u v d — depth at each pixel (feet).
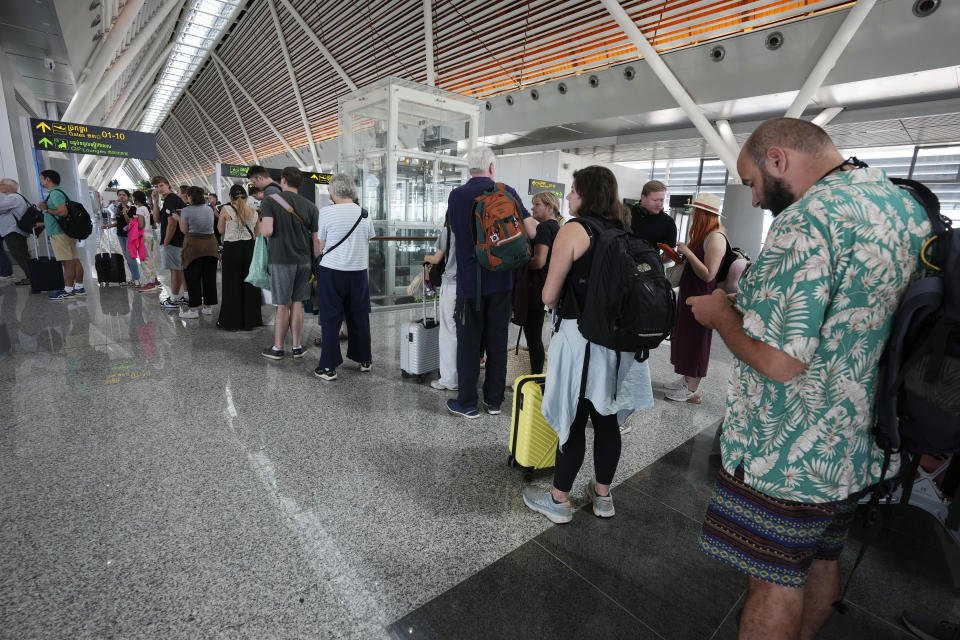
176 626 4.60
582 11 33.63
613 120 37.42
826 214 2.96
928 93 26.03
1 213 22.11
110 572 5.25
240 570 5.38
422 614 4.90
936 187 38.99
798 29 25.20
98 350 13.57
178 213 19.24
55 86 47.21
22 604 4.76
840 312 3.00
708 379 13.46
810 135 3.35
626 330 5.47
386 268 21.77
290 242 12.63
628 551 6.07
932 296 2.74
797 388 3.17
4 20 28.78
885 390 3.04
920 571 5.97
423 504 6.85
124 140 35.76
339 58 57.11
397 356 14.28
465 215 8.99
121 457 7.76
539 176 47.73
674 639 4.74
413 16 44.34
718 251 9.71
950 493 3.62
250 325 16.87
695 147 43.83
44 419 9.04
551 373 6.25
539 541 6.17
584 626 4.84
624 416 6.56
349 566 5.54
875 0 22.06
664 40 31.19
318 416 9.71
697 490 7.63
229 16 68.74
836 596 4.18
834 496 3.20
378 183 22.27
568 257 5.77
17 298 20.43
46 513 6.23
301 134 77.20
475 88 45.57
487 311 9.77
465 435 9.15
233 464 7.70
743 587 5.53
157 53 65.98
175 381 11.35
